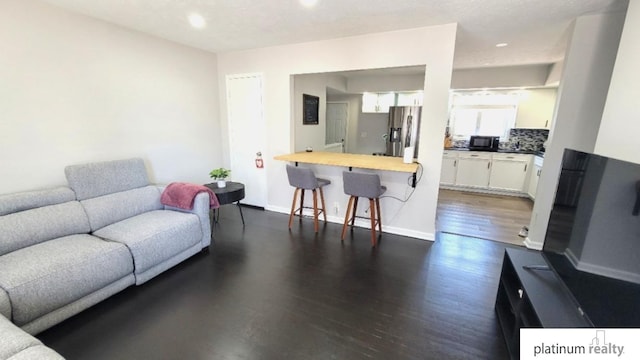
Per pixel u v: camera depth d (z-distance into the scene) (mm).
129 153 3139
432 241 3250
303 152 4160
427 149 3094
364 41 3168
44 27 2352
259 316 1990
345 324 1917
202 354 1665
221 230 3521
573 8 2373
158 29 3023
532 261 1844
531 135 5488
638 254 1021
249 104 4082
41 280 1702
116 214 2629
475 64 4672
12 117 2230
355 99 6918
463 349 1709
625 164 1108
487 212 4332
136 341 1759
